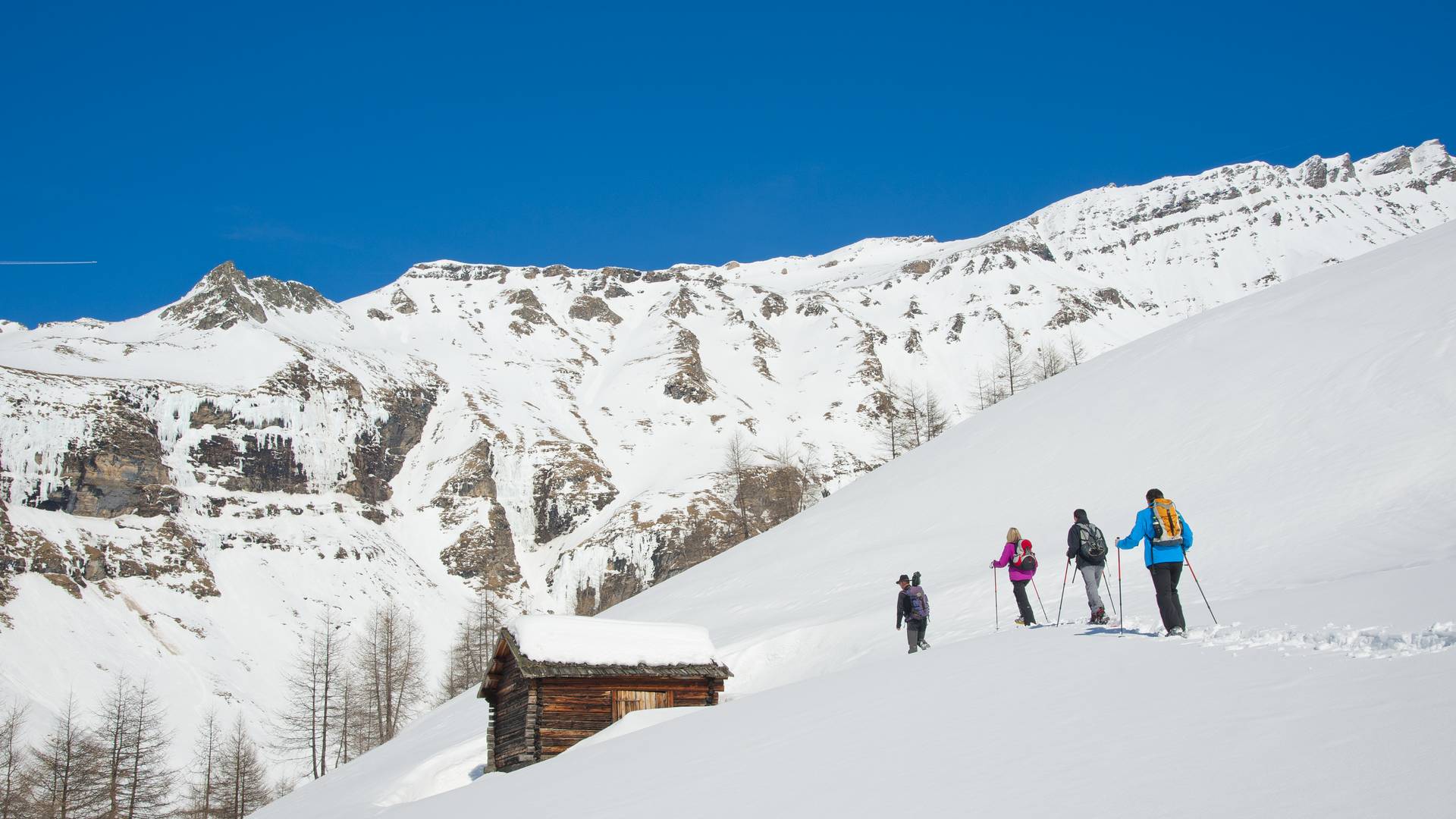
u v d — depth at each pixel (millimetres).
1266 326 50281
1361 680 8867
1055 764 8375
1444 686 7977
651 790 11547
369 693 84750
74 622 105625
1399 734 7035
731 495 164500
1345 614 12578
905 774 9258
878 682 15469
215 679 105500
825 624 33844
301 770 85875
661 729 17891
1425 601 12438
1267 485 33125
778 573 49312
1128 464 42031
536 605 153125
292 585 132375
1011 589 30422
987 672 13773
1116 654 13055
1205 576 25984
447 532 165000
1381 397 36062
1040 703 10945
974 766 8938
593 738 24266
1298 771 6805
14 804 62000
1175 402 46094
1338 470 31781
